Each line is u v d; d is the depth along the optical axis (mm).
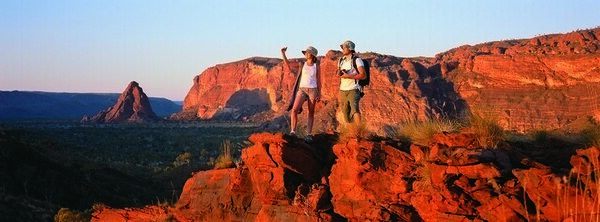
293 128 11875
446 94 151750
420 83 153750
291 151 10805
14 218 47281
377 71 162625
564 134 10008
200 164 79500
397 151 9820
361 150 9883
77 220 30391
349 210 9914
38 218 49250
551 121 120188
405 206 9297
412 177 9383
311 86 11734
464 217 8422
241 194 12219
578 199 7516
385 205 9414
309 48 11797
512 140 9945
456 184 8602
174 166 83688
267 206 11039
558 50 142000
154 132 187250
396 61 181875
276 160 10875
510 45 173375
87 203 60969
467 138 9312
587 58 131000
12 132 99500
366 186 9805
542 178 7930
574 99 125500
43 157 71562
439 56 191875
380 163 9789
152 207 15562
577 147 9062
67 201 60719
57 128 193250
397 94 151250
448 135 9500
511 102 134125
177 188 64562
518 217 7996
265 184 11047
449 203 8586
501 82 143000
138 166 88125
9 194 53562
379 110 148000
